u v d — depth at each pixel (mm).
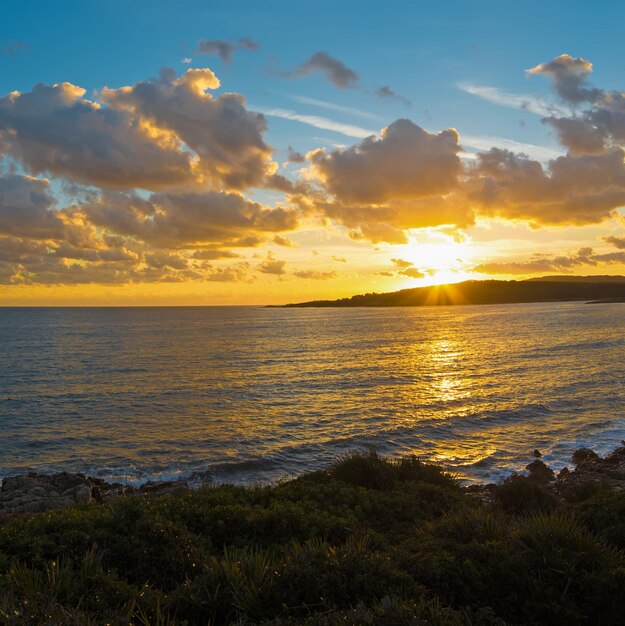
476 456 21641
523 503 10039
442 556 5465
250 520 7453
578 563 5367
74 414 30547
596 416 28641
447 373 45281
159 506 7887
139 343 78750
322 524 7465
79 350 67938
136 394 36562
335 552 5469
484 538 6113
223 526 7316
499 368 47844
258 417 29234
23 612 4227
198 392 37156
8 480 18141
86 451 23234
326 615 4387
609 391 35469
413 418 28438
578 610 4816
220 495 8922
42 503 15211
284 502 8719
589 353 58375
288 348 69812
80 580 5145
